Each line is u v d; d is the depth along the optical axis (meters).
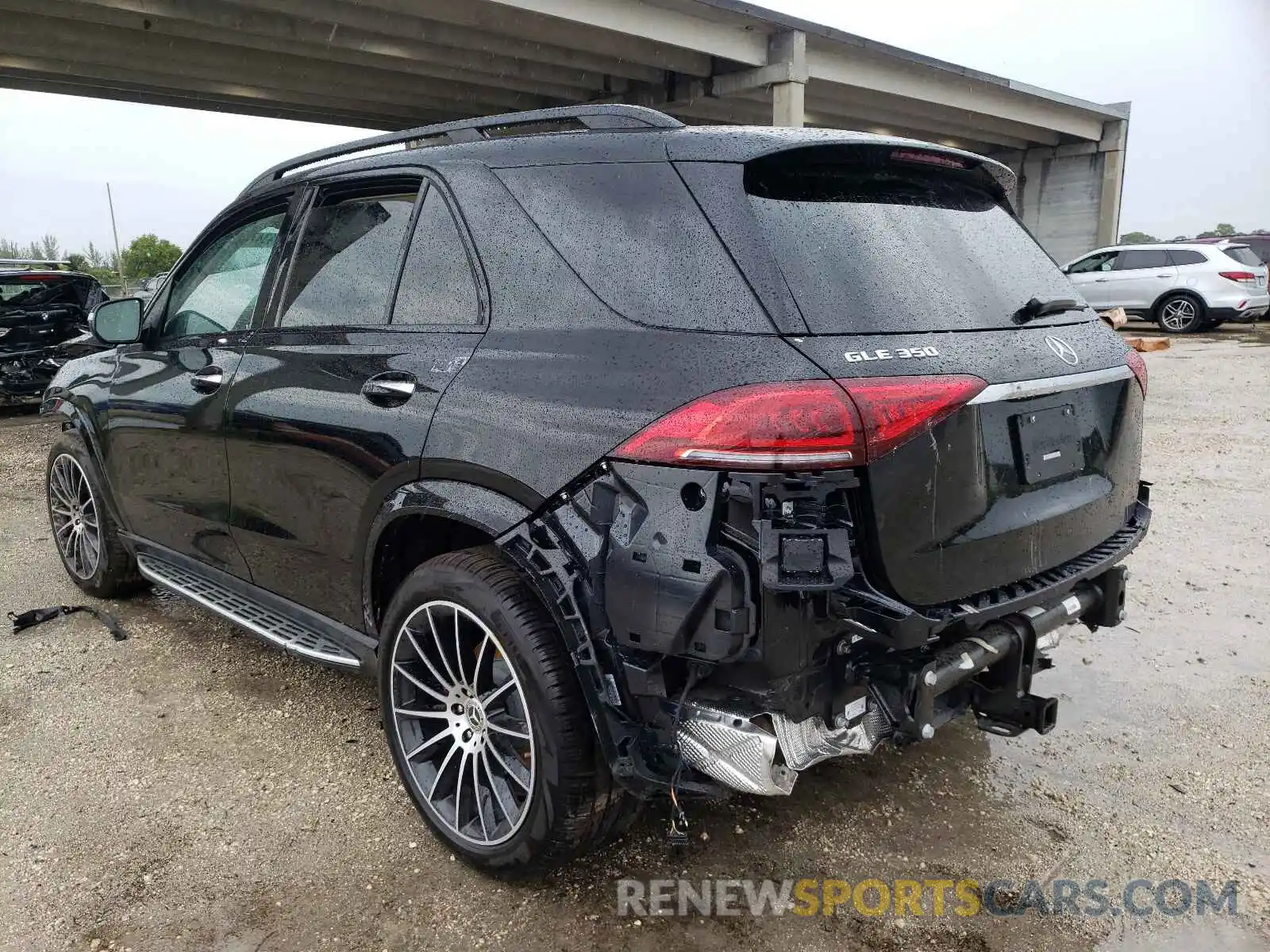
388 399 2.57
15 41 15.24
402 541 2.70
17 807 2.81
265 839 2.65
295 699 3.50
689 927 2.29
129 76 18.02
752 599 1.88
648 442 1.96
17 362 10.68
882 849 2.59
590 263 2.26
